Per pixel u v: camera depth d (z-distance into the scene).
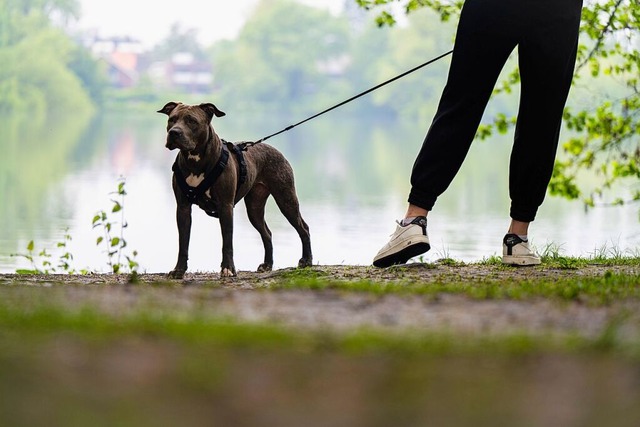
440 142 9.58
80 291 7.02
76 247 22.39
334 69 164.38
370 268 10.13
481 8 9.33
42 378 4.16
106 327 5.06
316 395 4.14
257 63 158.00
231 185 10.16
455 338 5.03
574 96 17.66
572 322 5.75
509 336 5.04
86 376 4.23
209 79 199.12
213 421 3.79
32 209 32.72
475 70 9.41
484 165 63.19
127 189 41.06
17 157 59.69
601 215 31.73
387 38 157.62
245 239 24.30
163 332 5.01
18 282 9.31
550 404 4.05
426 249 9.73
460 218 32.94
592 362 4.64
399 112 141.62
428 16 136.62
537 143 9.54
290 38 157.62
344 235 26.23
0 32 130.00
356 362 4.61
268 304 6.36
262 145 11.21
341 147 84.38
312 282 7.29
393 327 5.52
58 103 133.12
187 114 9.79
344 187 47.47
